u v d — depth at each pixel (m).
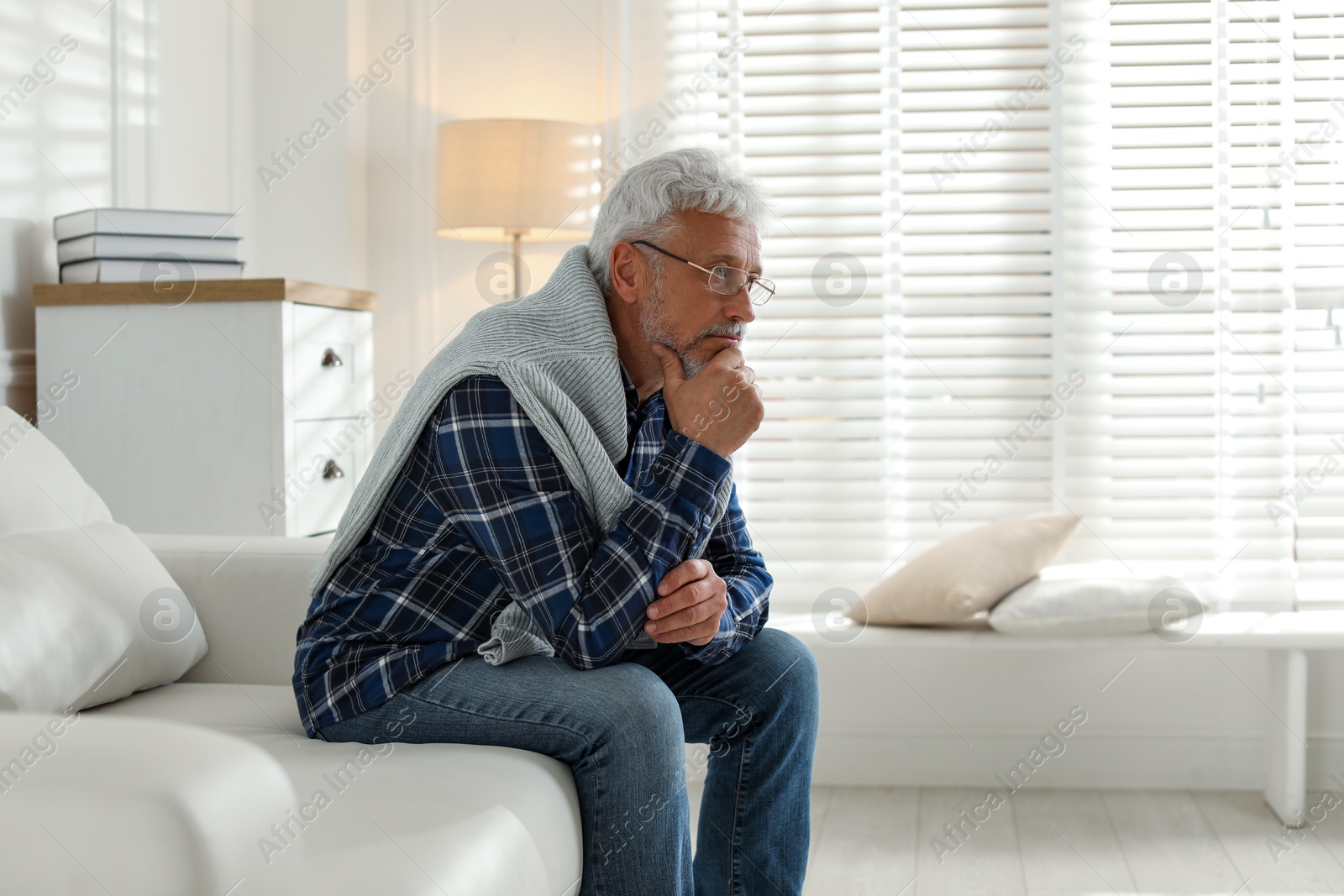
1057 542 2.42
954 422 2.70
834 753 2.57
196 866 0.56
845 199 2.74
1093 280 2.64
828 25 2.73
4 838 0.57
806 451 2.72
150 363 2.03
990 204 2.68
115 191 2.28
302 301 2.06
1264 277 2.58
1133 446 2.63
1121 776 2.51
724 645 1.30
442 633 1.23
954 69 2.70
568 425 1.17
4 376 2.00
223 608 1.59
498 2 2.88
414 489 1.23
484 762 1.12
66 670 1.26
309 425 2.09
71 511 1.49
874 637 2.32
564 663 1.20
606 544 1.17
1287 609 2.49
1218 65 2.60
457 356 1.23
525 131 2.55
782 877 1.42
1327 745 2.44
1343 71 2.55
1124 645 2.24
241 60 2.74
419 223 2.88
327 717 1.22
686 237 1.27
